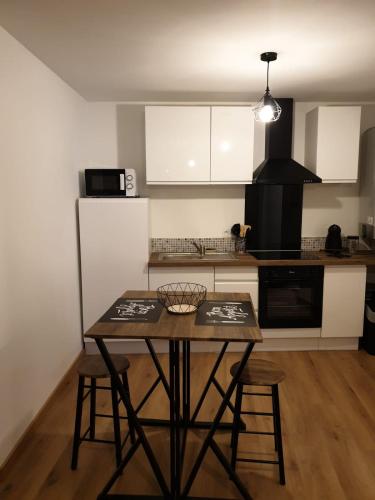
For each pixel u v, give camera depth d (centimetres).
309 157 412
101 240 368
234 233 426
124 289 374
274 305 384
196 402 291
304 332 382
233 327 187
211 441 201
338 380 327
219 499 195
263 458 229
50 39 241
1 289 217
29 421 255
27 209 253
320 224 431
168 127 379
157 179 385
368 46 257
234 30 231
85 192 392
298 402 292
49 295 293
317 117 386
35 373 265
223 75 321
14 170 234
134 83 342
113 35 237
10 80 231
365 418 271
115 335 178
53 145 305
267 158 409
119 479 214
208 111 378
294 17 215
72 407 288
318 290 375
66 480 214
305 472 218
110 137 414
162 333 179
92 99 400
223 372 342
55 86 311
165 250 432
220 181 387
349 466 223
